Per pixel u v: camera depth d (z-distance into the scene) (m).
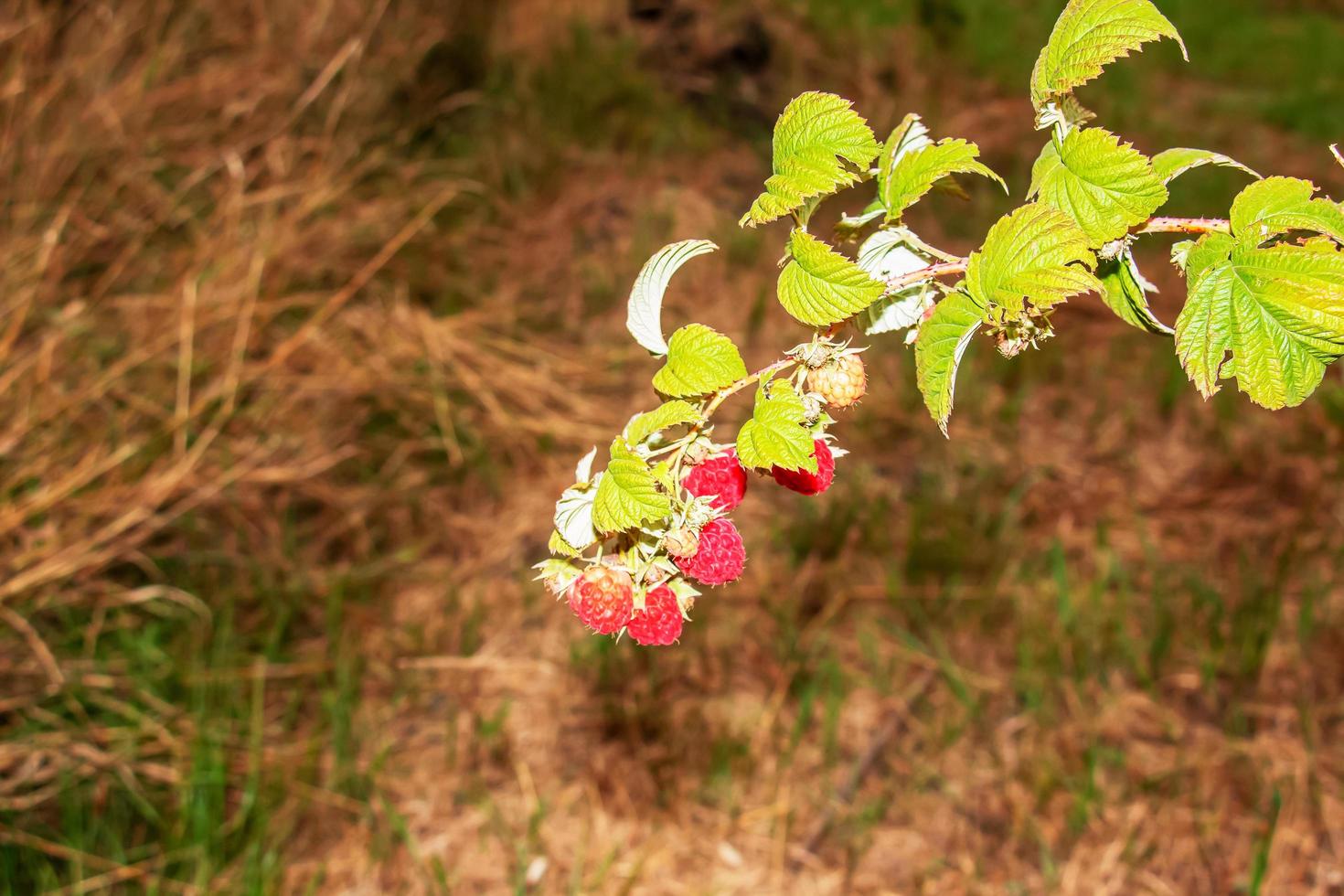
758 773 3.30
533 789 3.27
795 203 0.92
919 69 6.79
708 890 3.03
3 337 3.36
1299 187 0.84
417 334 4.30
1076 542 4.03
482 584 3.86
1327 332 0.82
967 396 4.71
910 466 4.37
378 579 3.80
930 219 5.66
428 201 4.89
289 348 3.71
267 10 4.82
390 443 4.15
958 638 3.66
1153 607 3.76
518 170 5.41
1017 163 6.15
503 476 4.22
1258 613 3.65
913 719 3.44
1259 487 4.25
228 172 4.25
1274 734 3.38
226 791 3.15
